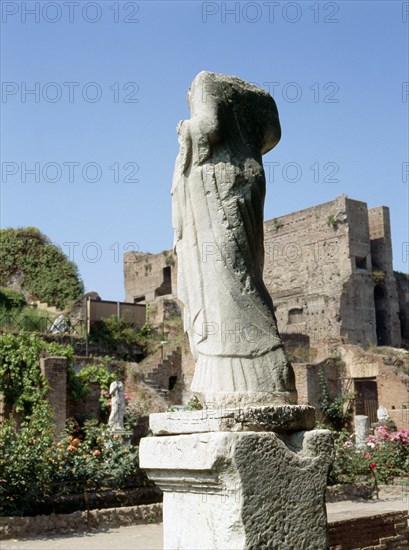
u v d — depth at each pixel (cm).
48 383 2444
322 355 4184
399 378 3853
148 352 4134
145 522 1474
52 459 1496
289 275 6009
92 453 1616
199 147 503
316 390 3869
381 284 5734
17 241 5056
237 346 473
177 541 461
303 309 5569
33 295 4925
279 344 484
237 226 492
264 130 536
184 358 3959
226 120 512
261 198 512
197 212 502
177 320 4659
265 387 468
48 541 1260
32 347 2477
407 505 1667
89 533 1350
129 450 1669
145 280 7081
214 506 437
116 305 4291
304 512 445
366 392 4181
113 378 2689
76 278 5000
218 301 481
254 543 421
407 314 6022
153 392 3045
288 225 6088
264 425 448
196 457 437
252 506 425
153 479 479
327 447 464
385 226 5900
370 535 948
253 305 484
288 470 443
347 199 5650
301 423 465
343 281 5450
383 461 2134
